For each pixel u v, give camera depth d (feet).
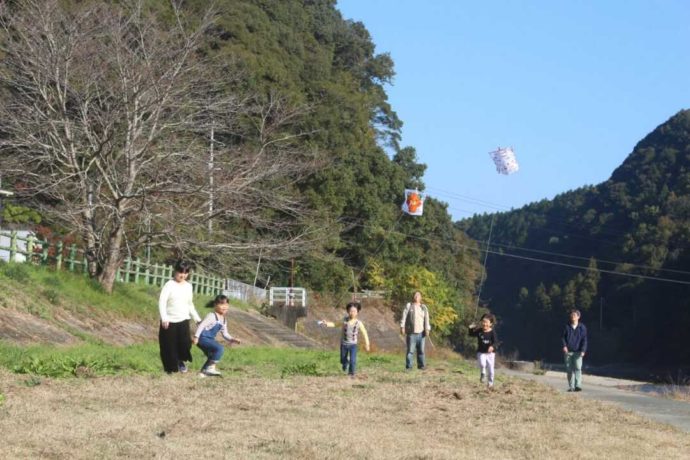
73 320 74.90
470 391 46.14
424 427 32.19
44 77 87.92
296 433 28.43
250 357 66.64
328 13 252.01
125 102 87.25
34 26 88.63
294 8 215.72
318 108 183.73
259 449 25.57
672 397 66.33
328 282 187.42
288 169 98.63
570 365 63.82
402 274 206.69
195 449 24.89
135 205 91.56
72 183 90.43
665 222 292.40
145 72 87.15
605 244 339.36
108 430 26.81
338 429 29.91
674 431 37.63
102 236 92.48
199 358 60.03
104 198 91.91
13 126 90.58
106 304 86.38
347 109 198.70
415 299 65.21
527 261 416.87
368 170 194.80
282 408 34.01
